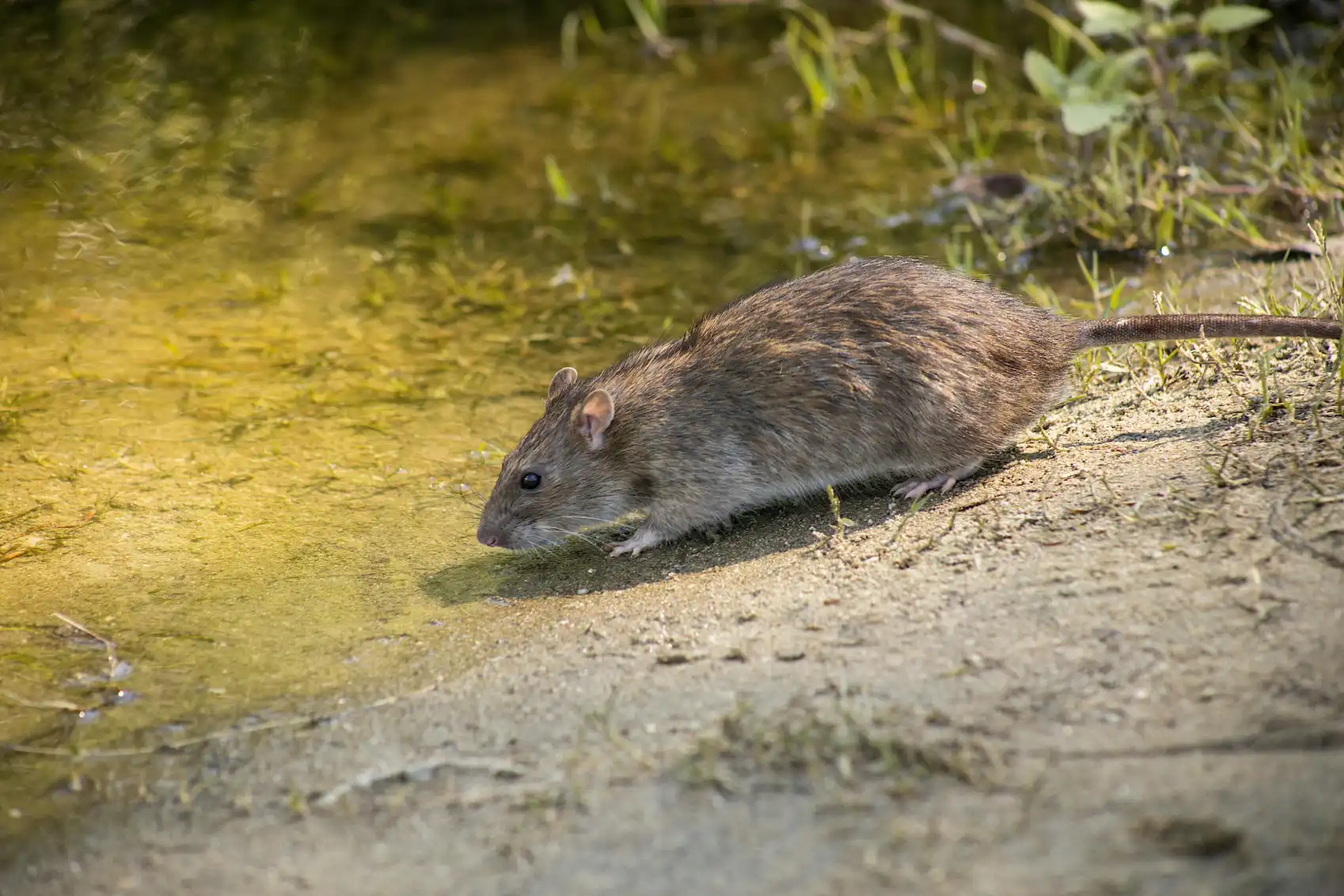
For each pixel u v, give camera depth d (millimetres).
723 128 19469
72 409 12969
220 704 8711
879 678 7594
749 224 16625
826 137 18938
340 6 24250
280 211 17453
